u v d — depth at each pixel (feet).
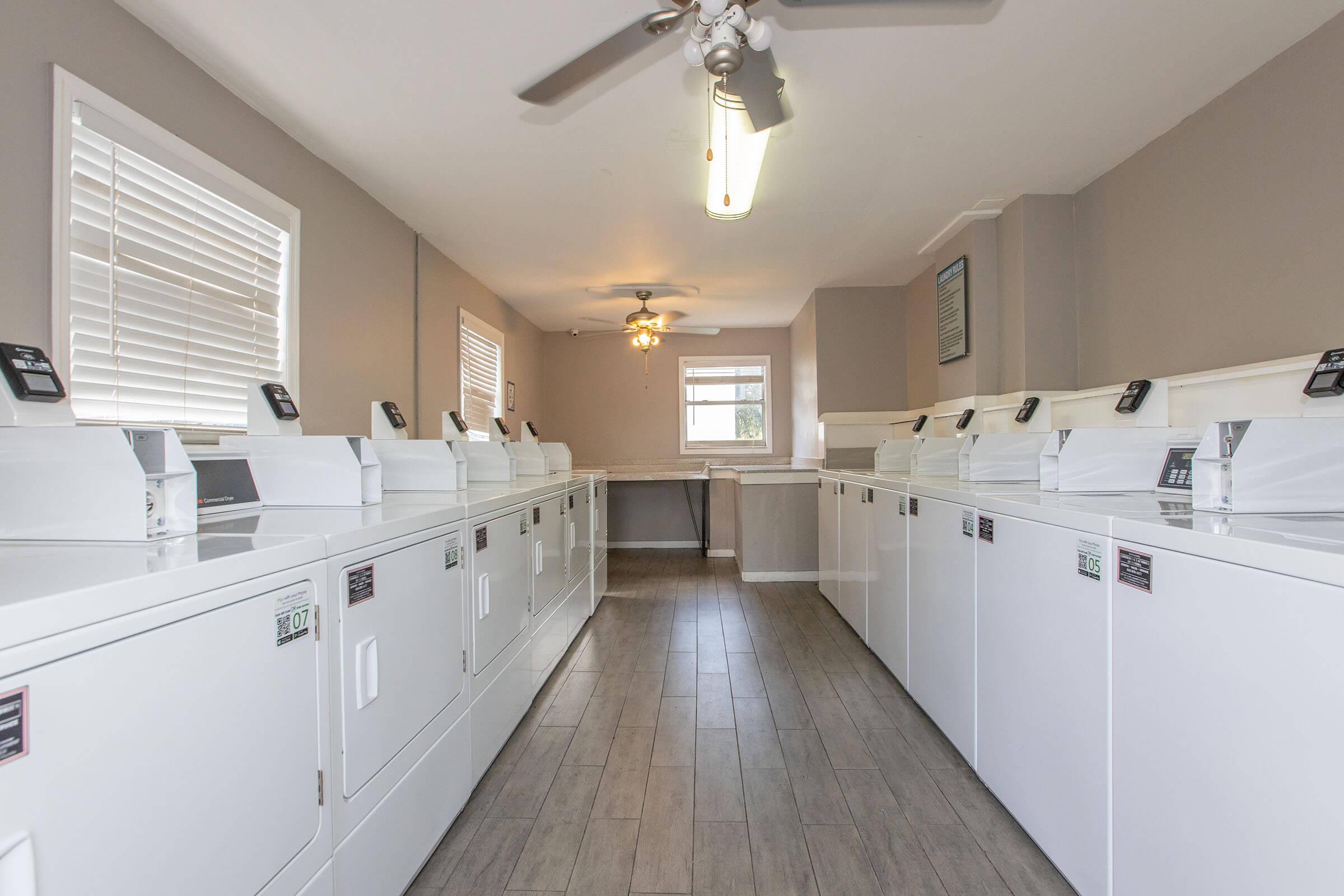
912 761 6.31
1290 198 6.48
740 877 4.61
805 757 6.42
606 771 6.18
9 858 1.82
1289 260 6.50
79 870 2.03
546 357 21.34
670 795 5.73
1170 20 6.02
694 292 16.25
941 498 6.72
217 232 6.70
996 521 5.40
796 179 9.54
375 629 3.93
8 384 3.65
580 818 5.37
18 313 4.66
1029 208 10.17
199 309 6.46
